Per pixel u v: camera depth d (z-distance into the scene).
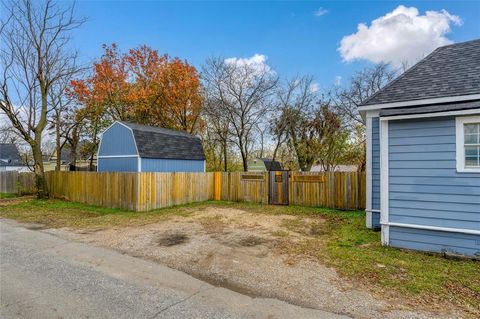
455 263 4.86
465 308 3.28
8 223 8.42
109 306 3.34
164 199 11.69
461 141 5.22
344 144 19.02
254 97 18.95
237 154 24.47
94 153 25.38
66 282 4.06
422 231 5.57
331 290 3.78
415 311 3.21
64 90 17.50
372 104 6.67
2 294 3.66
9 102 12.97
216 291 3.77
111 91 23.06
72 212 10.33
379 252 5.49
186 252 5.55
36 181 13.65
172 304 3.39
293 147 20.42
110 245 6.05
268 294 3.68
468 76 5.92
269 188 12.70
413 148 5.66
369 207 7.68
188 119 23.53
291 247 5.90
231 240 6.50
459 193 5.21
